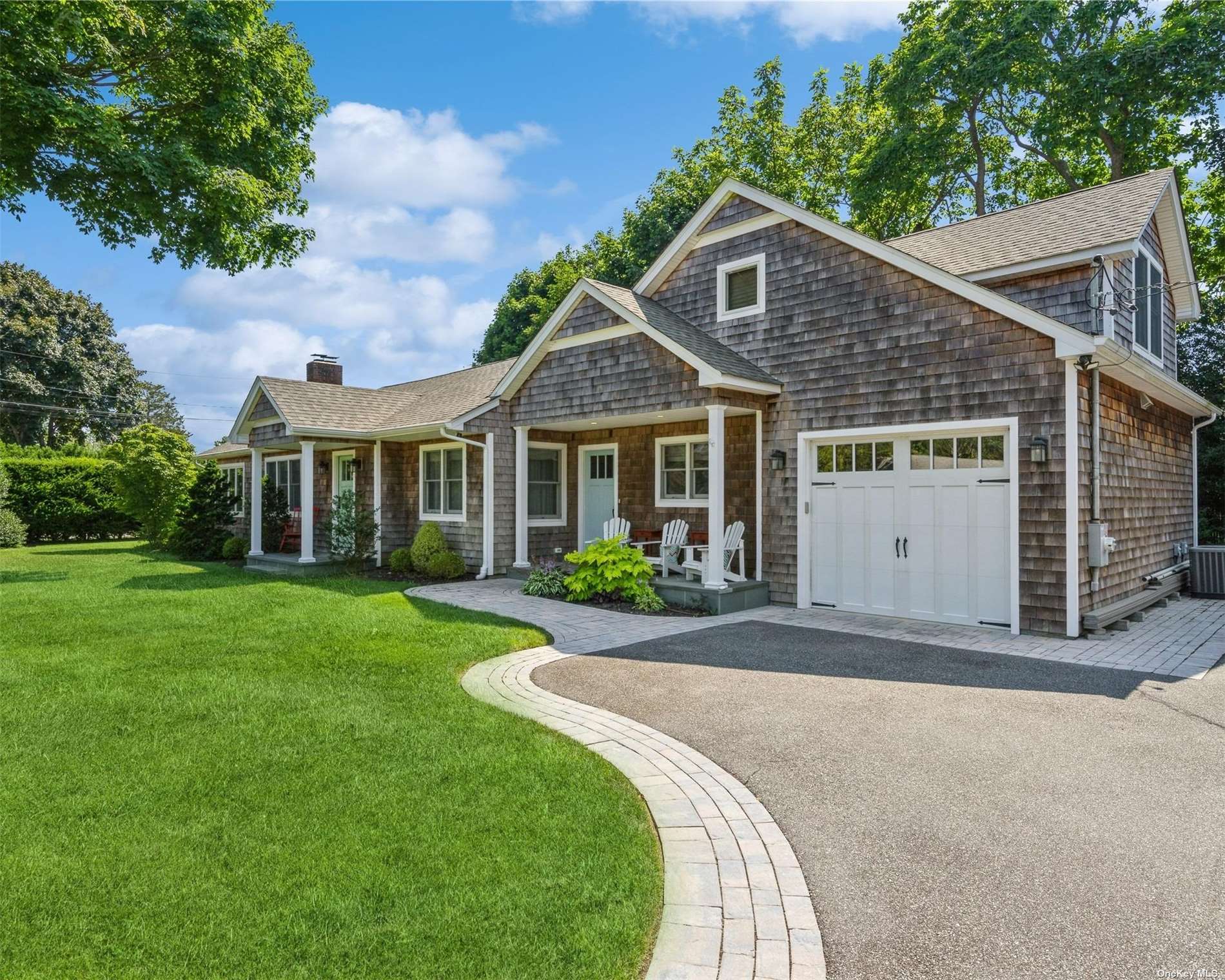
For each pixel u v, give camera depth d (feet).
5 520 66.49
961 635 26.08
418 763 13.73
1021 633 26.22
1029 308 29.35
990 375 26.84
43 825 11.11
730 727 16.33
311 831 10.96
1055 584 25.46
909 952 8.40
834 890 9.72
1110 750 14.76
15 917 8.73
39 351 111.96
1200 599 35.60
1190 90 53.57
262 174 40.50
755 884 9.89
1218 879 9.95
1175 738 15.48
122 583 38.93
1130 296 32.60
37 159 32.32
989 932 8.79
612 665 21.95
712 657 22.91
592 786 12.78
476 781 12.89
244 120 37.42
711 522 31.53
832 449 32.01
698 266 38.11
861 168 73.56
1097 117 58.70
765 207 34.83
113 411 125.29
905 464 29.60
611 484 44.24
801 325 33.01
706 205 37.11
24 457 78.07
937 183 77.66
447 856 10.25
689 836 11.27
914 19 70.13
